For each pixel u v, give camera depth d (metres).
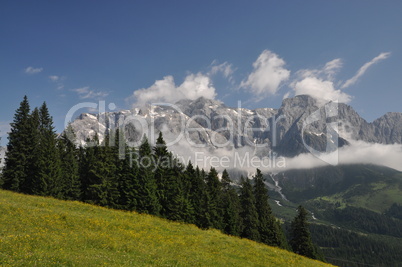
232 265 25.23
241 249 33.69
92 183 66.38
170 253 24.27
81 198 67.19
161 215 63.59
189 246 29.09
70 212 35.25
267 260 30.61
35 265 15.25
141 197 61.94
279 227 81.88
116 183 63.97
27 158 66.69
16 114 69.25
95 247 21.81
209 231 42.38
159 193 65.38
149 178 64.50
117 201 64.25
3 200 35.59
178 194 65.62
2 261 15.21
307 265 32.97
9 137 67.31
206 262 24.05
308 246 71.31
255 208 75.31
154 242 27.52
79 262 16.98
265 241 73.06
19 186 64.56
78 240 22.53
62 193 64.38
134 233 29.58
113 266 17.39
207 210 69.06
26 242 19.75
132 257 20.77
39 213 30.52
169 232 34.53
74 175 66.25
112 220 34.41
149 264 19.73
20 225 24.55
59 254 18.02
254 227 72.56
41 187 61.47
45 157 64.06
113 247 22.30
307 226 73.25
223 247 32.34
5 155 66.81
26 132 68.69
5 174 64.19
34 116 79.44
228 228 72.31
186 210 65.31
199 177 78.38
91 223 29.92
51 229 25.28
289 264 30.86
